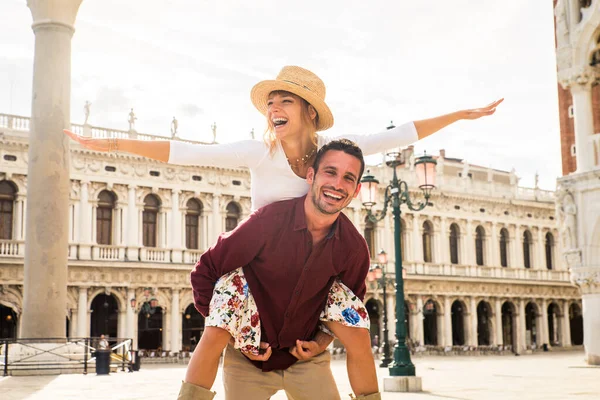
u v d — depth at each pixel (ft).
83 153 157.79
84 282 154.30
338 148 12.39
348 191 12.28
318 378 13.35
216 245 12.64
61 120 79.30
